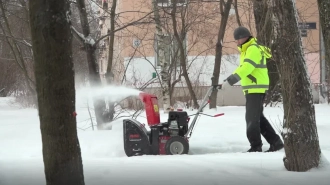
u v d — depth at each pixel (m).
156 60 18.94
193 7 15.62
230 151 8.56
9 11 12.28
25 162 6.82
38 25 4.27
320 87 18.88
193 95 16.56
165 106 16.23
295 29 5.82
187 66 18.30
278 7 5.81
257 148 8.17
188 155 7.51
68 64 4.39
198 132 10.26
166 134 8.04
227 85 7.94
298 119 5.88
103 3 12.73
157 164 6.44
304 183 5.28
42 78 4.33
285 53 5.83
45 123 4.39
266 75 8.05
